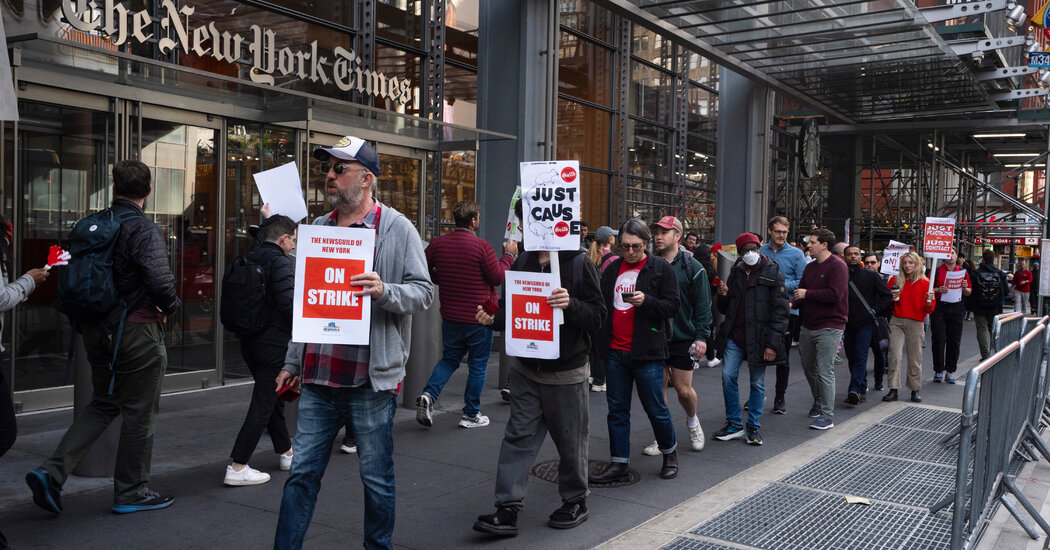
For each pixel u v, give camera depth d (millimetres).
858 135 28453
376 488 3473
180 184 8422
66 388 7590
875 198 34750
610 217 16016
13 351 7113
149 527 4402
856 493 5492
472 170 12422
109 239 4367
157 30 8141
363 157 3465
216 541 4223
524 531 4566
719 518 4867
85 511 4621
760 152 19422
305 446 3447
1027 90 20266
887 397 9461
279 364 5207
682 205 18562
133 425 4586
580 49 14875
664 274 5504
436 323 7938
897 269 12492
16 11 6977
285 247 5320
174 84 7691
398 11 11234
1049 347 7211
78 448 4535
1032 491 5680
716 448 6770
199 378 8688
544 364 4438
